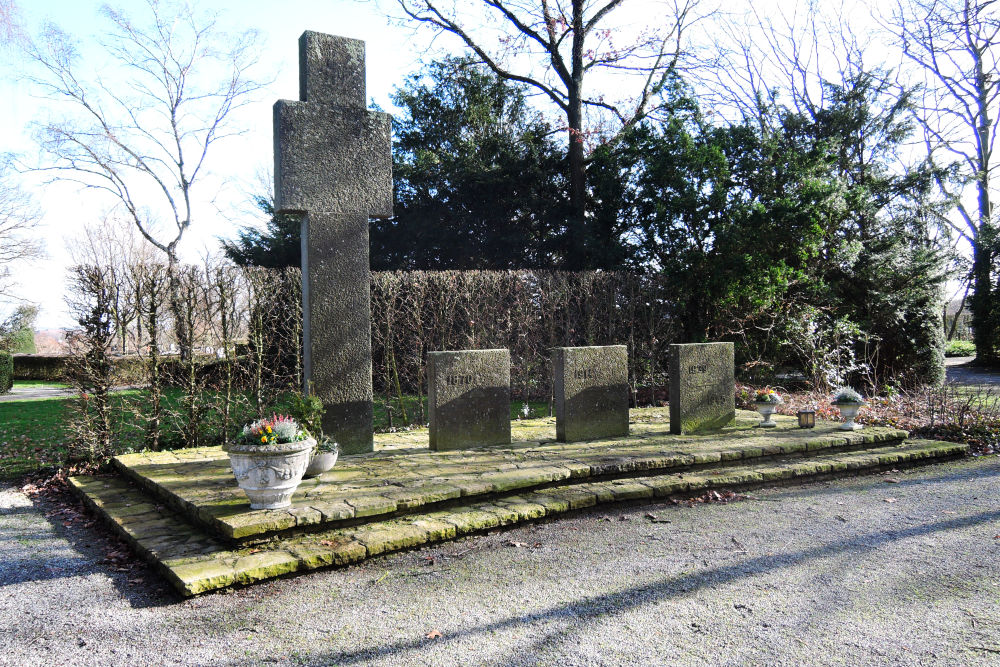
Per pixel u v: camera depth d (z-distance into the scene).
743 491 6.70
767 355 14.45
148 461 7.41
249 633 3.53
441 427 7.66
